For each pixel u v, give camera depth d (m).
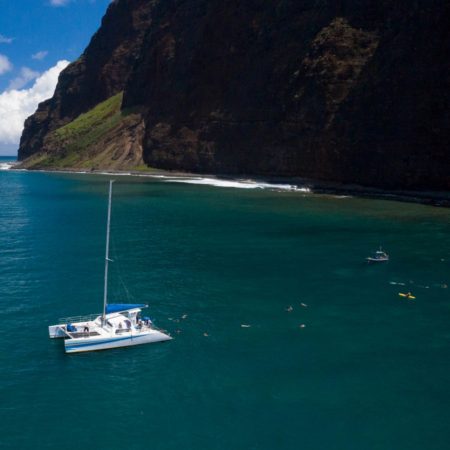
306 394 26.72
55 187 135.00
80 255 54.44
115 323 33.62
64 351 31.61
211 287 43.31
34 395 26.84
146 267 49.47
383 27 112.25
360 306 38.88
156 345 32.28
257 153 133.38
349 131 108.31
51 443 23.22
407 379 28.12
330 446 22.91
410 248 56.31
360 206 87.06
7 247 58.31
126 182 143.75
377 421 24.56
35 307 38.72
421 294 41.53
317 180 117.25
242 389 27.22
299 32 126.69
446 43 93.81
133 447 22.92
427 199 90.94
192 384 27.75
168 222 74.00
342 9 118.38
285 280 45.25
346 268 48.94
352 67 112.25
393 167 99.88
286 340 32.88
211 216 78.88
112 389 27.36
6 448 22.86
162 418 24.91
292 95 122.44
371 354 30.97
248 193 108.88
